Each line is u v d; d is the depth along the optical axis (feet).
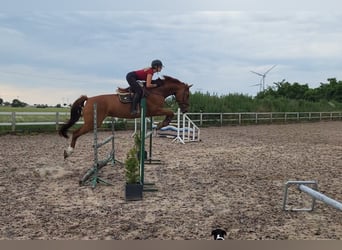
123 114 26.30
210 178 24.16
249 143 47.16
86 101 25.75
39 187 20.85
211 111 86.12
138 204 17.65
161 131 53.93
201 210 16.78
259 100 110.42
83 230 13.88
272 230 14.28
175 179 23.63
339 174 26.27
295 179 24.36
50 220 15.01
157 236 13.34
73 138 25.76
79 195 19.20
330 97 175.52
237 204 17.95
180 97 28.81
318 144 47.16
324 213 16.94
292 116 108.06
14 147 39.27
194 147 41.83
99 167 22.77
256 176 25.16
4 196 18.71
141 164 19.53
